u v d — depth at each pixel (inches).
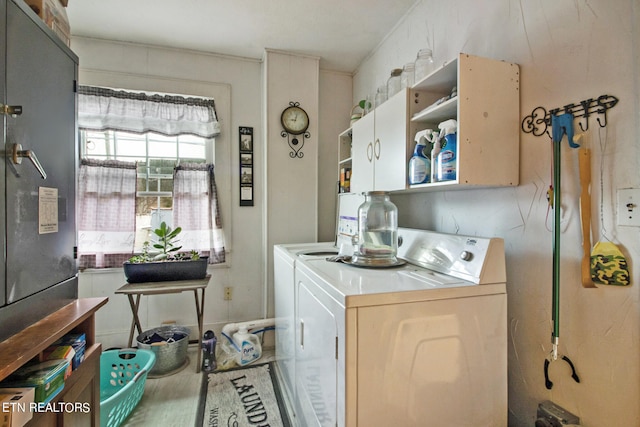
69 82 46.6
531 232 47.3
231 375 83.4
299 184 106.5
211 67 103.6
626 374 35.8
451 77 52.2
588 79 39.6
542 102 45.6
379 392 39.5
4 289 33.8
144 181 99.7
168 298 101.6
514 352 50.3
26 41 37.1
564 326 42.4
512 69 48.6
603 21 38.0
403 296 40.7
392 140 62.2
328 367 44.1
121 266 95.3
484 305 44.3
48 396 33.6
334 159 114.6
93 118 91.0
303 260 63.2
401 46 84.7
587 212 39.1
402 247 63.4
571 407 41.6
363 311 39.0
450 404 42.8
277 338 85.4
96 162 92.5
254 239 108.6
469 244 48.4
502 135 47.9
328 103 114.2
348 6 78.4
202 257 95.7
